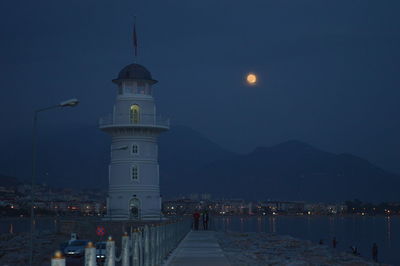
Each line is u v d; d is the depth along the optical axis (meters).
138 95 76.12
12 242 75.94
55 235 83.56
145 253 24.92
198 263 30.98
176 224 44.22
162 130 77.38
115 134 76.25
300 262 47.09
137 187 74.94
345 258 60.66
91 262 13.98
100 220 74.75
